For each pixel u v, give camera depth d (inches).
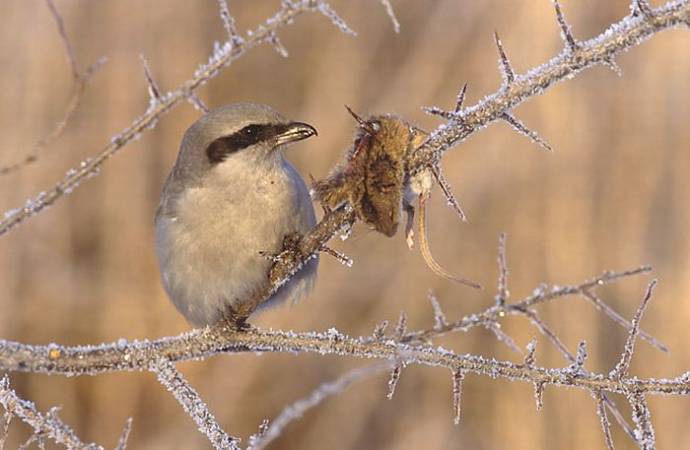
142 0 569.9
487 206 518.6
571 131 521.0
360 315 511.8
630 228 503.2
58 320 512.4
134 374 500.7
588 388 230.2
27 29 548.7
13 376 495.2
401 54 573.0
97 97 549.6
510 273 505.0
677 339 482.6
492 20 554.9
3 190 523.8
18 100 536.4
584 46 209.3
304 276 297.1
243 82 574.9
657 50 538.0
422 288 510.3
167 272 300.5
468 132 211.5
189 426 491.8
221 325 242.5
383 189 211.0
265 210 285.3
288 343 244.5
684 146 517.0
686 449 447.2
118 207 533.6
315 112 556.1
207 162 287.9
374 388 492.7
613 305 494.3
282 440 487.2
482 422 479.8
